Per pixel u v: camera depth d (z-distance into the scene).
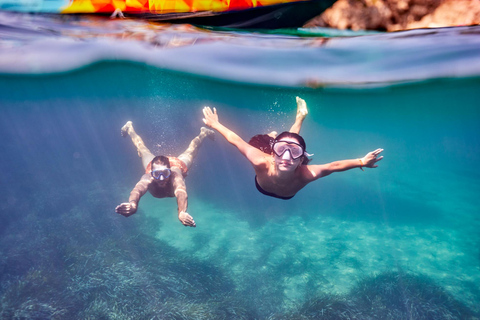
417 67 7.05
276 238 13.30
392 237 14.11
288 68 7.88
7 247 10.73
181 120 37.69
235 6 4.39
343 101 12.93
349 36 4.77
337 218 15.95
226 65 8.69
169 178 4.74
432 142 50.22
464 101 12.84
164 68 10.12
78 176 18.97
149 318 7.55
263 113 20.84
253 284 9.91
